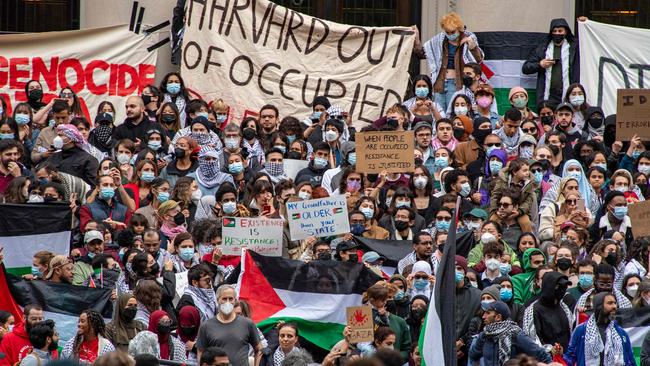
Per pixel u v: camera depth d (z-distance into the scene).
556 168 31.05
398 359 16.56
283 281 25.11
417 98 33.38
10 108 33.94
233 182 29.00
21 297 24.17
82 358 22.44
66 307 24.16
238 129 29.92
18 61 34.00
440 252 26.12
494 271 25.92
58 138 29.16
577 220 28.36
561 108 32.59
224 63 34.03
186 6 34.09
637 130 30.95
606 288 25.11
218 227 25.97
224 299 22.72
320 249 25.73
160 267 25.31
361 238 26.83
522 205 28.22
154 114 32.06
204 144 30.28
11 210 26.05
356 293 25.11
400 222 27.48
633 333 24.70
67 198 27.86
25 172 28.48
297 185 28.36
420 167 28.89
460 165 30.84
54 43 34.16
